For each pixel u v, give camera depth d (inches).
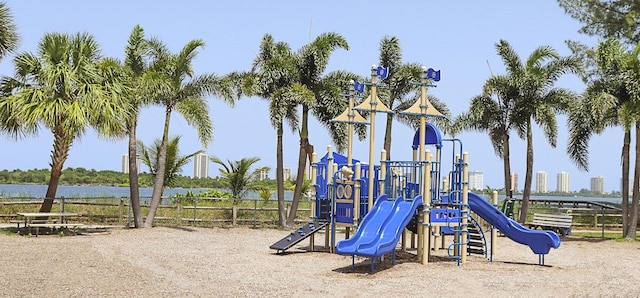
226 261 570.3
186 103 896.3
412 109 583.5
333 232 657.6
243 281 452.4
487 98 1091.9
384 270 529.3
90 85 802.2
